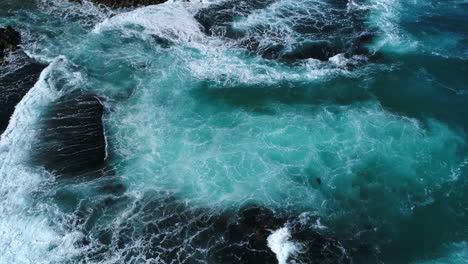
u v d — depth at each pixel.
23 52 33.94
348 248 22.02
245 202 24.03
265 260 21.17
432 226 23.28
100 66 33.22
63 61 33.25
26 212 22.91
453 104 31.42
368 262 21.47
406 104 31.25
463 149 28.00
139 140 27.56
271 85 32.31
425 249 22.20
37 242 21.53
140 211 23.30
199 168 25.98
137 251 21.38
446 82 33.44
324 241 22.25
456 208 24.20
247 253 21.44
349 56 35.59
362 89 32.31
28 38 35.47
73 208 23.23
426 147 27.98
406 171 26.31
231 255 21.33
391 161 26.91
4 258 20.78
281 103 30.91
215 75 33.00
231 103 30.72
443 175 26.16
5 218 22.56
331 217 23.50
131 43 35.72
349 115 30.12
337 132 28.78
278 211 23.62
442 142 28.39
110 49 34.97
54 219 22.62
